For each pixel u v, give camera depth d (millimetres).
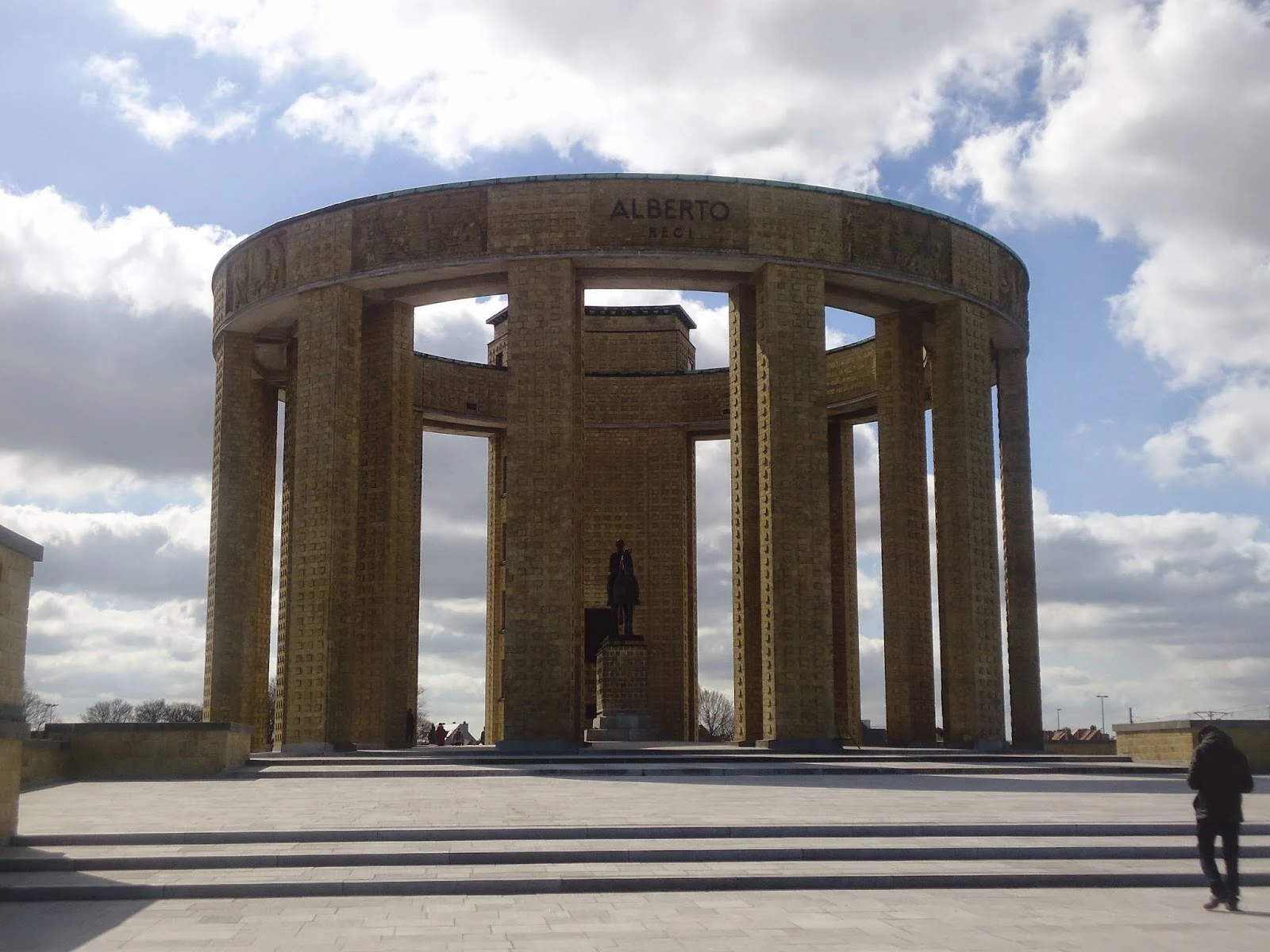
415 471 46719
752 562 36312
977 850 15570
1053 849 15664
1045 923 11977
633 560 49344
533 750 33312
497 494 50656
